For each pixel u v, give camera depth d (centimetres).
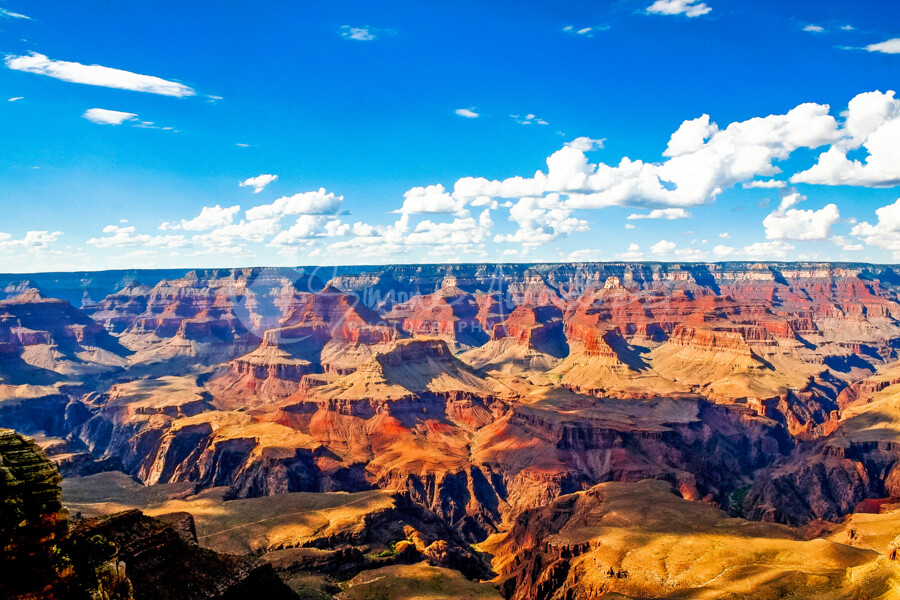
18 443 4897
